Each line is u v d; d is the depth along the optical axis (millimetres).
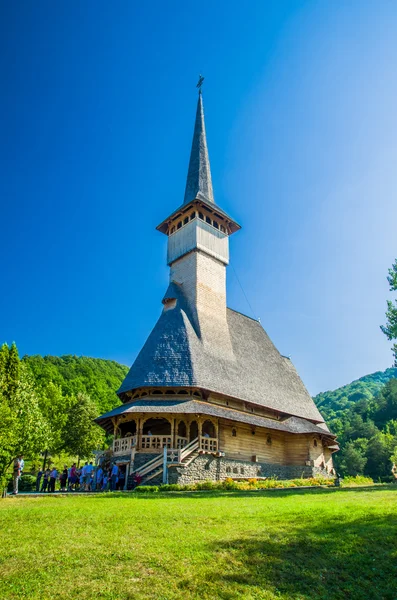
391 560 9289
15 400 35062
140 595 7703
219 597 7758
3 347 38531
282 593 8055
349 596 8125
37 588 7887
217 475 29844
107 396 89312
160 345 34594
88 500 17641
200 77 55281
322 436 39781
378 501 15336
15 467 23797
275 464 36562
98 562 9031
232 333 42500
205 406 31375
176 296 39156
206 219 43156
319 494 19844
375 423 112938
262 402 37500
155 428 37312
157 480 26922
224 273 43156
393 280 29734
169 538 10523
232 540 10359
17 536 10805
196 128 51906
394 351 28734
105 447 63594
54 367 92688
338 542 10117
